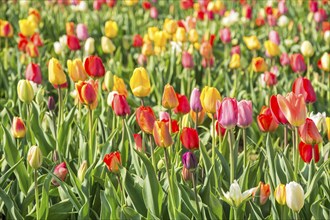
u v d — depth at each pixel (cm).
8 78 927
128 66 1019
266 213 518
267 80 777
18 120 563
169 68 926
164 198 514
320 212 497
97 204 549
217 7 1290
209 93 521
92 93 554
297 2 1567
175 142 597
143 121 495
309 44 848
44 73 928
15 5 1515
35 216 531
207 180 511
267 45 895
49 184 519
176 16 1473
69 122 622
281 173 520
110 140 588
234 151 559
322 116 562
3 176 530
